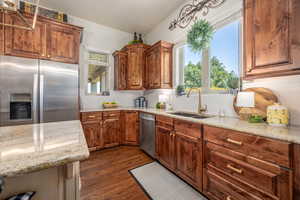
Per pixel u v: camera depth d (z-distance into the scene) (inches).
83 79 133.9
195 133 64.7
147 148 107.0
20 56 82.7
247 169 44.6
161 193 64.6
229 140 50.1
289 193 35.7
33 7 90.7
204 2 89.5
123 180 74.6
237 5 72.1
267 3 47.1
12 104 78.7
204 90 93.3
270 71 46.6
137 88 135.3
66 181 29.9
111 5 110.5
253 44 51.5
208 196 58.2
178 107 111.0
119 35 152.6
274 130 42.9
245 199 44.8
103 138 119.4
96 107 140.6
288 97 53.2
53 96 88.5
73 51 99.4
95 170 84.6
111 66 149.0
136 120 127.0
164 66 115.8
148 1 105.7
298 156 34.6
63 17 104.0
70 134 37.2
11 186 26.9
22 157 23.2
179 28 111.4
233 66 76.9
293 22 41.2
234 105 71.5
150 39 152.7
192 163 66.2
